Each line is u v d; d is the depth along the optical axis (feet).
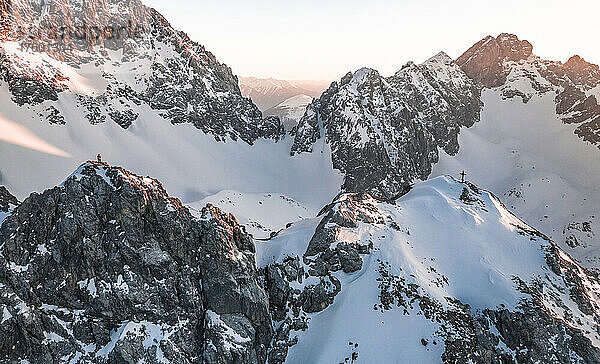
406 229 300.61
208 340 208.23
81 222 207.72
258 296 227.61
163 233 217.77
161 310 206.69
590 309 268.41
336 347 223.10
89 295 202.49
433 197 342.03
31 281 200.64
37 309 198.59
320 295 246.27
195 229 226.99
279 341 230.27
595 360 226.38
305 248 277.64
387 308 239.30
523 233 317.63
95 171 219.20
